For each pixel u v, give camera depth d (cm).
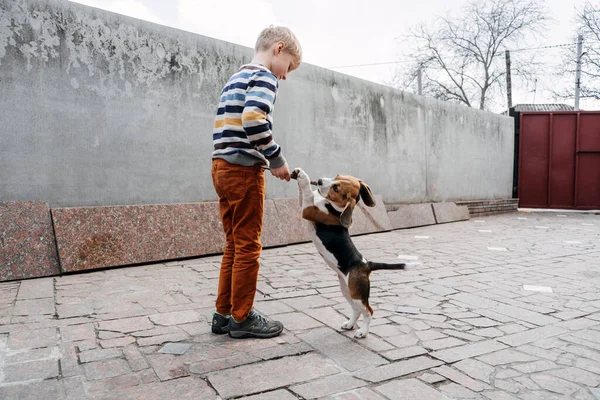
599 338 257
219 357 215
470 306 319
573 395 187
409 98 896
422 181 934
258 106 210
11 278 367
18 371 195
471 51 2288
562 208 1175
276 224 577
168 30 514
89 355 213
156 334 244
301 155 680
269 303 312
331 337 247
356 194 239
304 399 176
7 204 387
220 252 501
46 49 424
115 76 471
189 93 533
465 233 741
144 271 411
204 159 548
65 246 399
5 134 403
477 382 197
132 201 488
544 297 348
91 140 455
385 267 248
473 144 1078
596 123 1136
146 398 173
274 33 239
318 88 705
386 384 192
